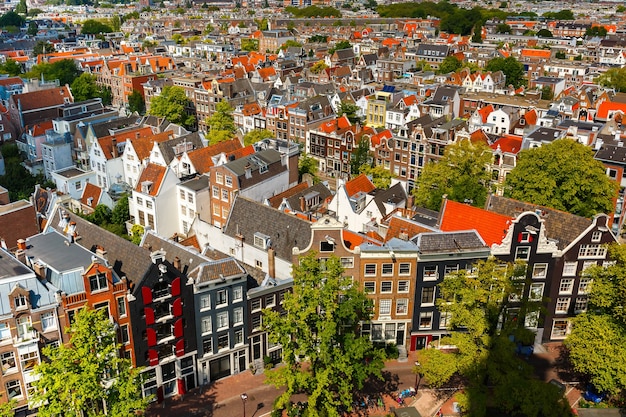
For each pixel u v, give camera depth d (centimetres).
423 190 11819
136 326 7325
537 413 6719
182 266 8131
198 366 8000
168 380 7831
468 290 7194
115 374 6378
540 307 7425
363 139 14738
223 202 11338
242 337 8275
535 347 8806
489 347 7106
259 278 8625
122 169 13912
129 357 7450
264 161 11681
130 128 15000
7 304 6619
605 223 8331
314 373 7225
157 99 19150
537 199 10738
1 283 6588
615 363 6988
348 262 8250
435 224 9344
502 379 6762
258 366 8475
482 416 6725
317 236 8188
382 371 8325
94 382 5869
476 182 11475
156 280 7312
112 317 7181
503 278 7256
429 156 14025
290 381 6800
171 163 12750
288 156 12206
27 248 7931
